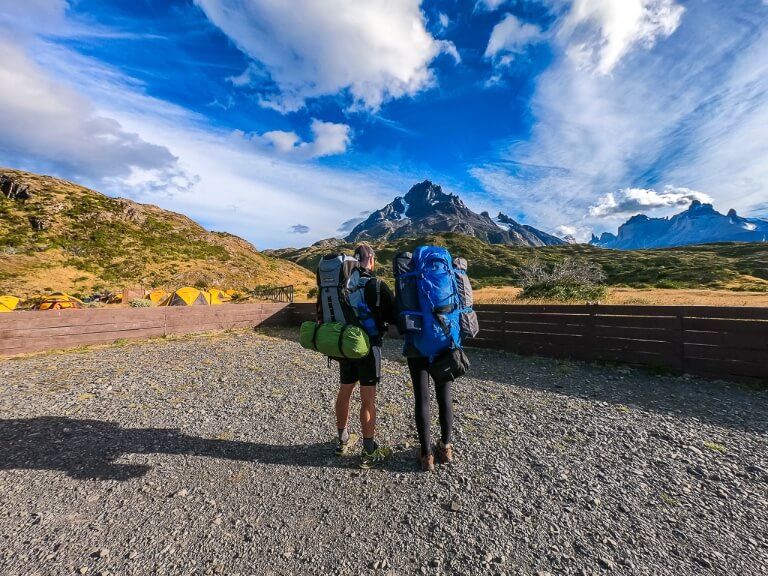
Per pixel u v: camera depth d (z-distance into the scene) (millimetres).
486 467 3084
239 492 2770
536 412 4316
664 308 5949
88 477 2984
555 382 5574
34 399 4934
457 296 3117
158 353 8156
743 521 2334
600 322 6684
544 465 3094
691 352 5668
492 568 1997
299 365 6938
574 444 3471
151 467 3141
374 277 3160
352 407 4602
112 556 2123
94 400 4895
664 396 4785
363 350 2951
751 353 5156
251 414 4367
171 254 49562
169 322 10820
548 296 19562
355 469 3090
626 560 2031
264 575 1982
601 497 2627
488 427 3908
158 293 27359
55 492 2777
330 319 3168
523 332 7668
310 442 3605
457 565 2029
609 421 3988
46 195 51969
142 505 2615
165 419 4215
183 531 2340
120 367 6797
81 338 9125
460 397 4934
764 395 4703
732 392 4863
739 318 5289
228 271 50625
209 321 11719
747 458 3119
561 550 2123
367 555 2119
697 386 5184
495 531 2297
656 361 6012
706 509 2467
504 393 5074
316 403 4754
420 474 2998
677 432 3672
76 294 33688
